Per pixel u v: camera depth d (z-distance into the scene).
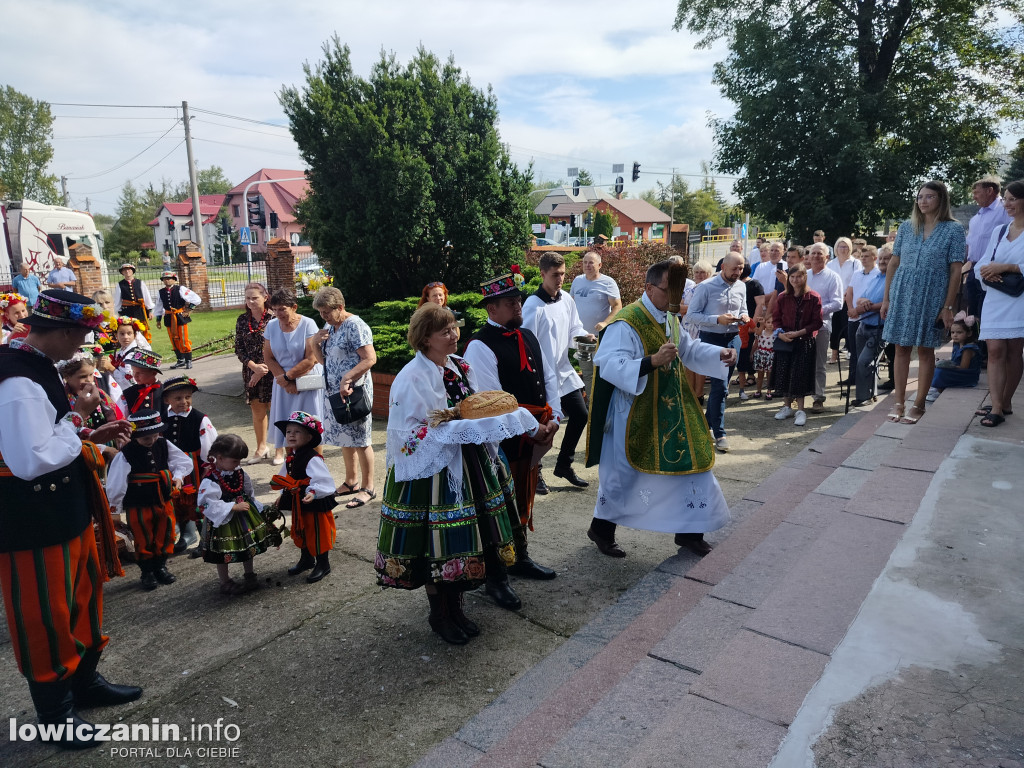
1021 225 4.76
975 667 2.28
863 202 21.86
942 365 6.59
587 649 3.32
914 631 2.50
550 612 3.80
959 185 23.34
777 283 9.13
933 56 22.38
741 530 4.12
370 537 5.03
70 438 2.83
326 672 3.37
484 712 2.92
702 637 2.86
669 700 2.48
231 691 3.25
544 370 4.47
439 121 9.85
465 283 10.48
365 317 9.37
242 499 4.16
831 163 21.67
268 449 7.32
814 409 7.93
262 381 6.85
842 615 2.66
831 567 3.04
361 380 5.55
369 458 5.72
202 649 3.62
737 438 6.94
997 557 3.00
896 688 2.20
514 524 3.71
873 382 7.71
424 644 3.58
